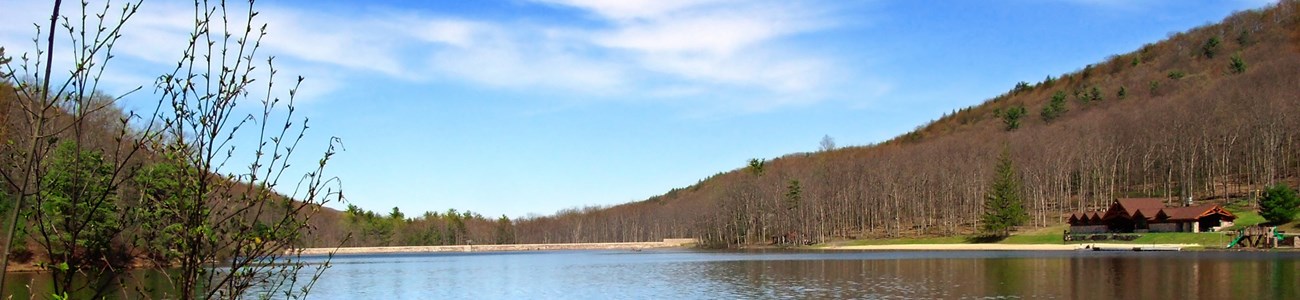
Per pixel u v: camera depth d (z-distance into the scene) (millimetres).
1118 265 73625
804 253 126438
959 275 67000
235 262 9125
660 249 184625
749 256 119250
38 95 7566
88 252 8625
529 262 113000
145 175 8648
